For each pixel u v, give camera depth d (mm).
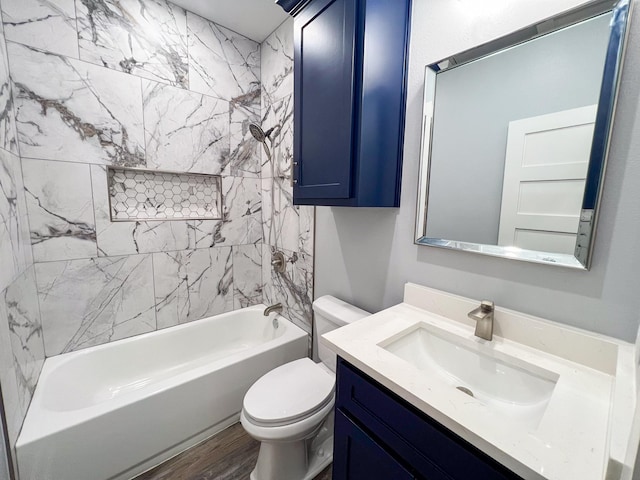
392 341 941
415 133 1146
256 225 2305
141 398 1267
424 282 1171
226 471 1331
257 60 2158
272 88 2061
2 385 944
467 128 996
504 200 922
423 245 1148
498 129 921
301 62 1289
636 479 317
